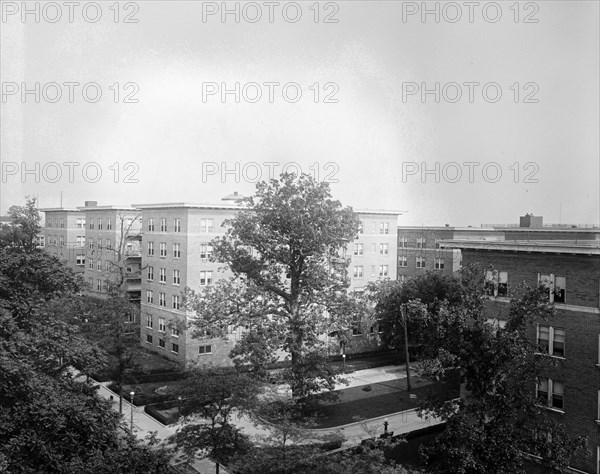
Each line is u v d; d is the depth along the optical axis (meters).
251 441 26.30
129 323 47.66
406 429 34.88
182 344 47.56
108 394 41.22
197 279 48.59
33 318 24.88
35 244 40.53
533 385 28.67
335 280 39.38
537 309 23.12
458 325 23.11
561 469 21.62
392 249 61.75
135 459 18.75
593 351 26.77
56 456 17.56
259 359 34.56
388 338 50.75
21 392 19.14
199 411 25.52
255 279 38.78
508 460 21.20
